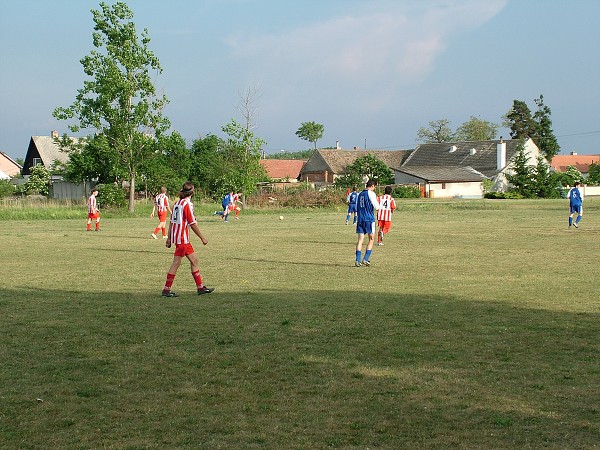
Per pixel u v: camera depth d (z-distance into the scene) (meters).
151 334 8.90
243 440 5.34
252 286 13.13
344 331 8.94
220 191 54.44
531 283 13.08
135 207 48.25
